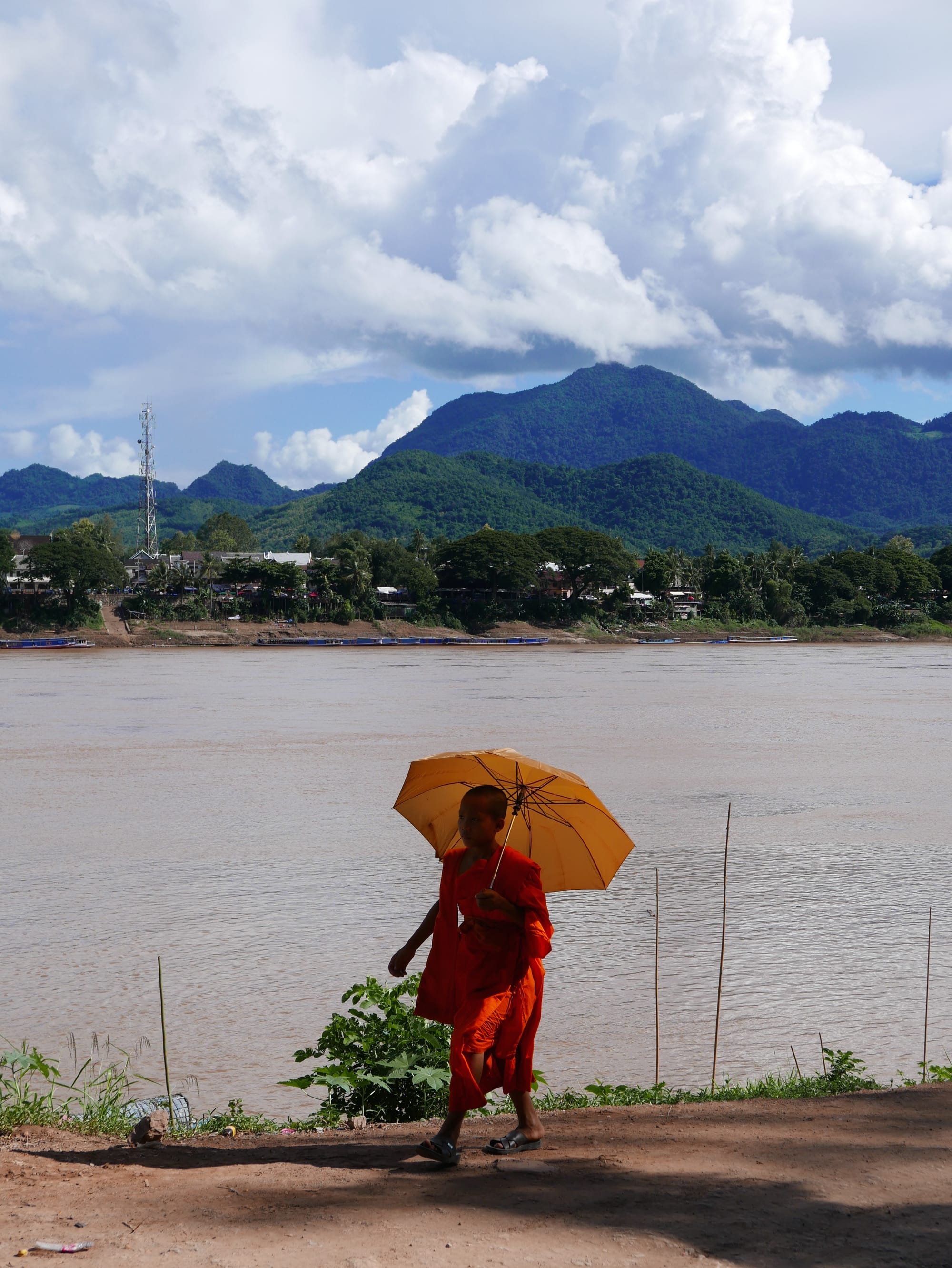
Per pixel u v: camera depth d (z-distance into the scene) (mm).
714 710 75188
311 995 18859
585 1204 5445
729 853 31000
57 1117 9219
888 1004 18406
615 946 22000
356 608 178500
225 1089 14523
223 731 61750
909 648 180875
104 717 69125
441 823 6992
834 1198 5598
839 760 50688
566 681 102438
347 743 56688
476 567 184250
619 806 38625
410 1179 5922
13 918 24062
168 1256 4684
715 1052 11883
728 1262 4664
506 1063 6262
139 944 22078
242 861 29984
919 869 29094
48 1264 4590
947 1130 7461
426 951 21562
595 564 194375
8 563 157375
